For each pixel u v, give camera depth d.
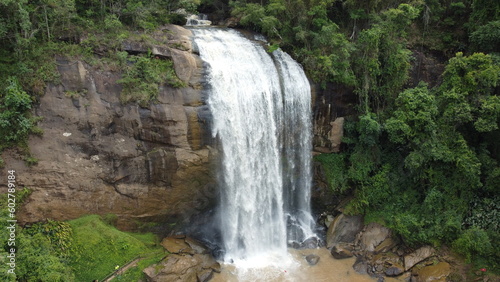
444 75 24.70
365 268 22.12
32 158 18.52
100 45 20.77
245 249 23.61
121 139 20.17
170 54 21.61
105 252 18.84
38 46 19.77
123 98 19.97
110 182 20.16
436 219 22.77
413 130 23.86
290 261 22.91
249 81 23.16
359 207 25.17
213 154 21.94
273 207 24.86
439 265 21.28
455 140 23.25
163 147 20.84
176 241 22.11
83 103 19.50
